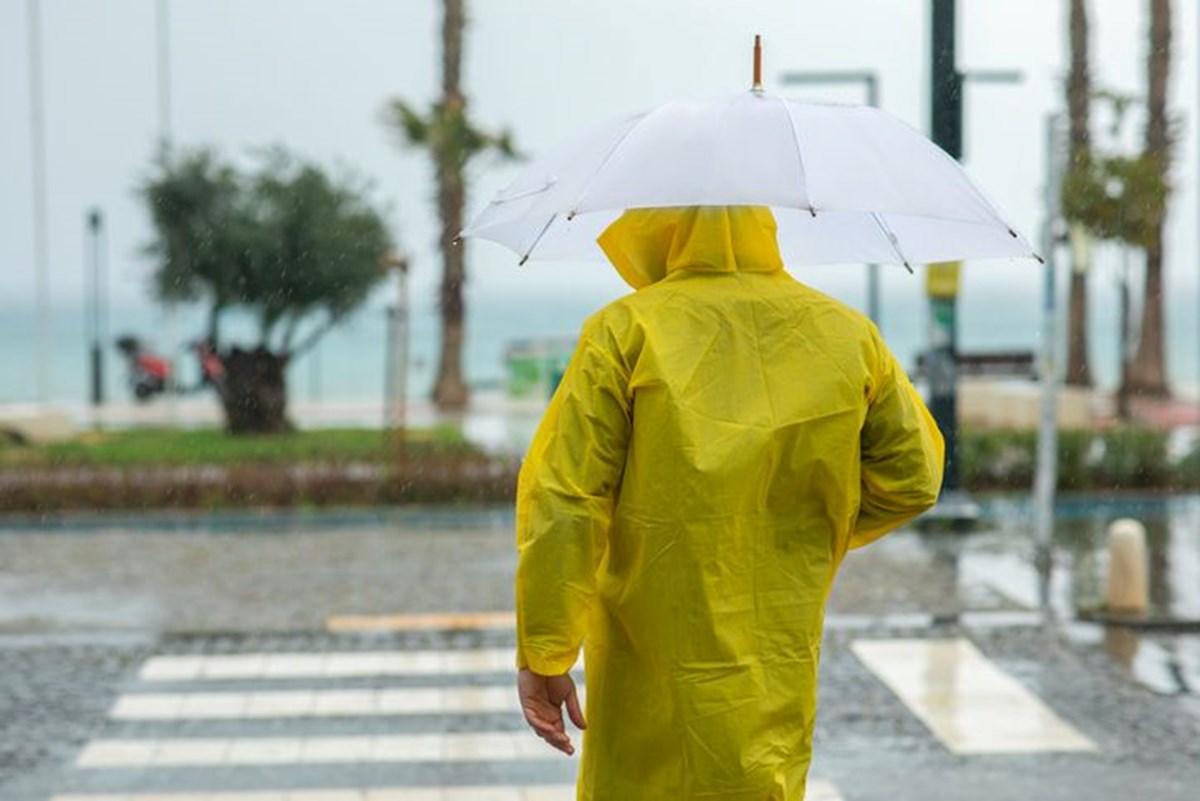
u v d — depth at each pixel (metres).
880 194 8.60
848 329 8.52
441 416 75.31
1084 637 27.25
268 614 29.53
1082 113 73.38
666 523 8.23
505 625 28.48
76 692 24.17
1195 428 64.69
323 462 46.78
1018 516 40.97
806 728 8.50
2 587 32.25
